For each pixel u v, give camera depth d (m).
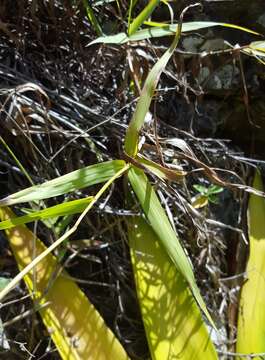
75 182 0.46
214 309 0.61
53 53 0.62
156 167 0.48
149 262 0.55
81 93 0.60
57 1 0.60
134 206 0.56
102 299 0.57
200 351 0.53
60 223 0.50
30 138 0.52
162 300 0.54
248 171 0.68
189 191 0.63
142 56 0.58
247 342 0.59
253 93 0.69
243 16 0.67
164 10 0.67
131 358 0.56
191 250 0.60
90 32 0.62
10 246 0.53
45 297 0.51
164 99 0.67
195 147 0.64
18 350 0.52
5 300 0.52
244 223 0.66
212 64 0.68
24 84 0.53
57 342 0.49
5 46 0.59
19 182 0.55
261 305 0.60
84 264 0.57
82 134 0.54
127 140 0.47
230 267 0.65
